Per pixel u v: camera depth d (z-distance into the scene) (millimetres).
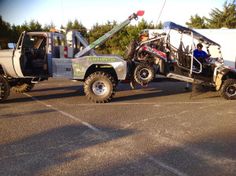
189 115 6734
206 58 9031
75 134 5297
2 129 5539
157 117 6520
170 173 3783
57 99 8500
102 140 4988
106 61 7992
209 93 9945
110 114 6758
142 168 3924
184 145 4777
